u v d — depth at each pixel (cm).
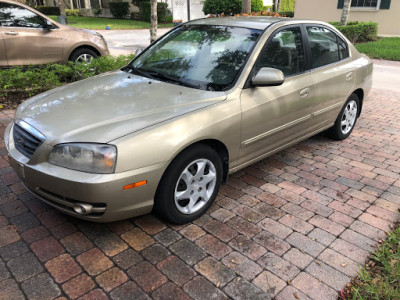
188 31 412
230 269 267
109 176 254
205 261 274
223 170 347
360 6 1814
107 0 3306
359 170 434
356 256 286
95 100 317
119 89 340
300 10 2002
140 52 439
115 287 247
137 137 265
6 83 615
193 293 245
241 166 361
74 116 290
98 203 260
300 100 397
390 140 534
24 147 294
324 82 430
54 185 264
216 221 324
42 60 753
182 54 387
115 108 300
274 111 366
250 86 343
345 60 484
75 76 694
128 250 282
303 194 375
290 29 399
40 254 274
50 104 318
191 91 332
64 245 285
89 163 256
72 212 273
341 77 461
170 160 278
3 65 714
